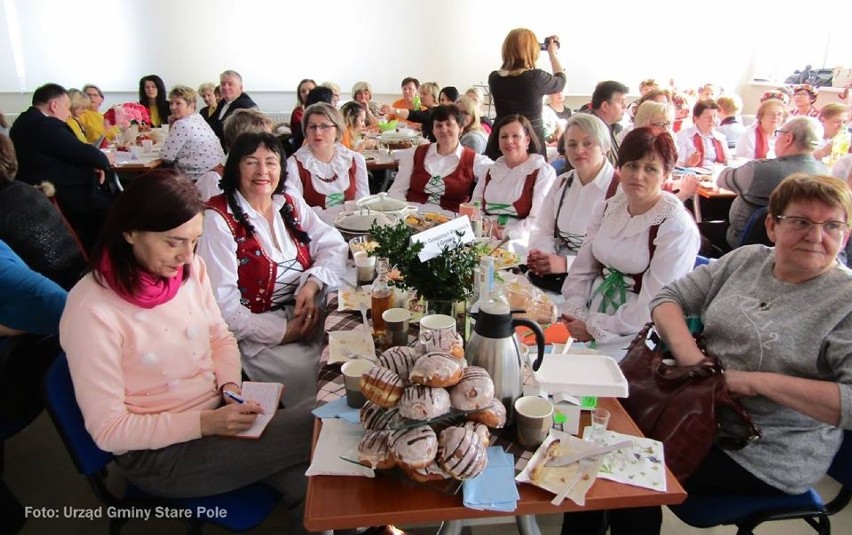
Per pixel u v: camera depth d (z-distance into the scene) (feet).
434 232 4.25
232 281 6.06
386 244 4.16
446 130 9.91
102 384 3.71
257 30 23.93
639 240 5.82
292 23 24.14
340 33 24.70
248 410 4.10
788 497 4.12
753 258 4.57
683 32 26.22
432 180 10.08
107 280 3.77
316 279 6.40
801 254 3.95
